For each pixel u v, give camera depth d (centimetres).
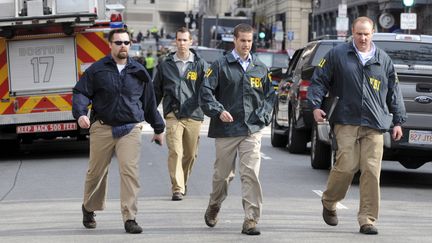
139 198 3428
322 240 2562
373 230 2669
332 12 15462
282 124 5494
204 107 2625
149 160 4709
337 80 2706
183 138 3453
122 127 2636
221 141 2658
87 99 2658
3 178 4144
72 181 3984
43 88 4844
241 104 2639
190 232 2683
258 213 2630
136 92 2659
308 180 4000
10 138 4934
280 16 19388
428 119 3700
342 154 2675
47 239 2586
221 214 3022
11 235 2662
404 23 7725
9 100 4828
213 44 16212
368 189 2680
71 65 4856
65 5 4662
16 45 4825
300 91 4778
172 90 3406
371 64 2680
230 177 2697
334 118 2698
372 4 12875
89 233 2675
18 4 4669
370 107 2662
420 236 2675
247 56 2669
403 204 3381
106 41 4866
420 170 4694
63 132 4962
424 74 3706
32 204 3334
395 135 2736
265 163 4688
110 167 4444
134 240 2553
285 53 9512
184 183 3428
